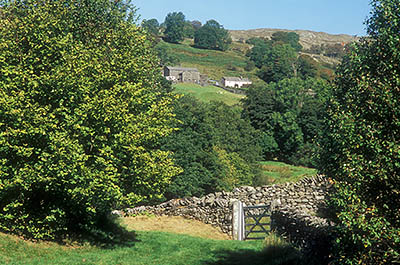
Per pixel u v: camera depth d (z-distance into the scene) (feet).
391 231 26.86
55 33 62.49
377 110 30.42
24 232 57.62
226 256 60.80
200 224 88.28
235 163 194.08
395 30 35.91
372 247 29.04
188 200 93.97
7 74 51.70
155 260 57.57
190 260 58.44
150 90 76.02
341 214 28.50
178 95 73.87
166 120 65.57
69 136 53.52
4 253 48.37
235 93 507.71
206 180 161.68
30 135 50.90
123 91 60.13
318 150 42.09
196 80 556.10
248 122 280.31
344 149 31.32
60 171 49.78
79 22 73.82
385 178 27.91
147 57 80.33
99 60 65.62
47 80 52.95
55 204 58.65
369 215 29.14
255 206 80.48
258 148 253.24
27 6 66.28
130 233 74.69
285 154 294.66
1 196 53.62
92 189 54.49
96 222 70.08
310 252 48.19
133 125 58.44
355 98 34.14
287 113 286.46
